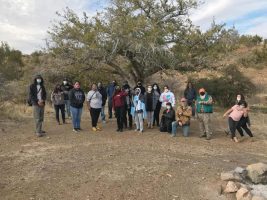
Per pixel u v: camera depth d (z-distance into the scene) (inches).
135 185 324.2
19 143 488.4
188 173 350.9
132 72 925.8
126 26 792.9
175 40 873.5
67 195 307.4
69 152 434.6
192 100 650.2
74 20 856.9
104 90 657.6
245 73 1493.6
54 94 642.8
